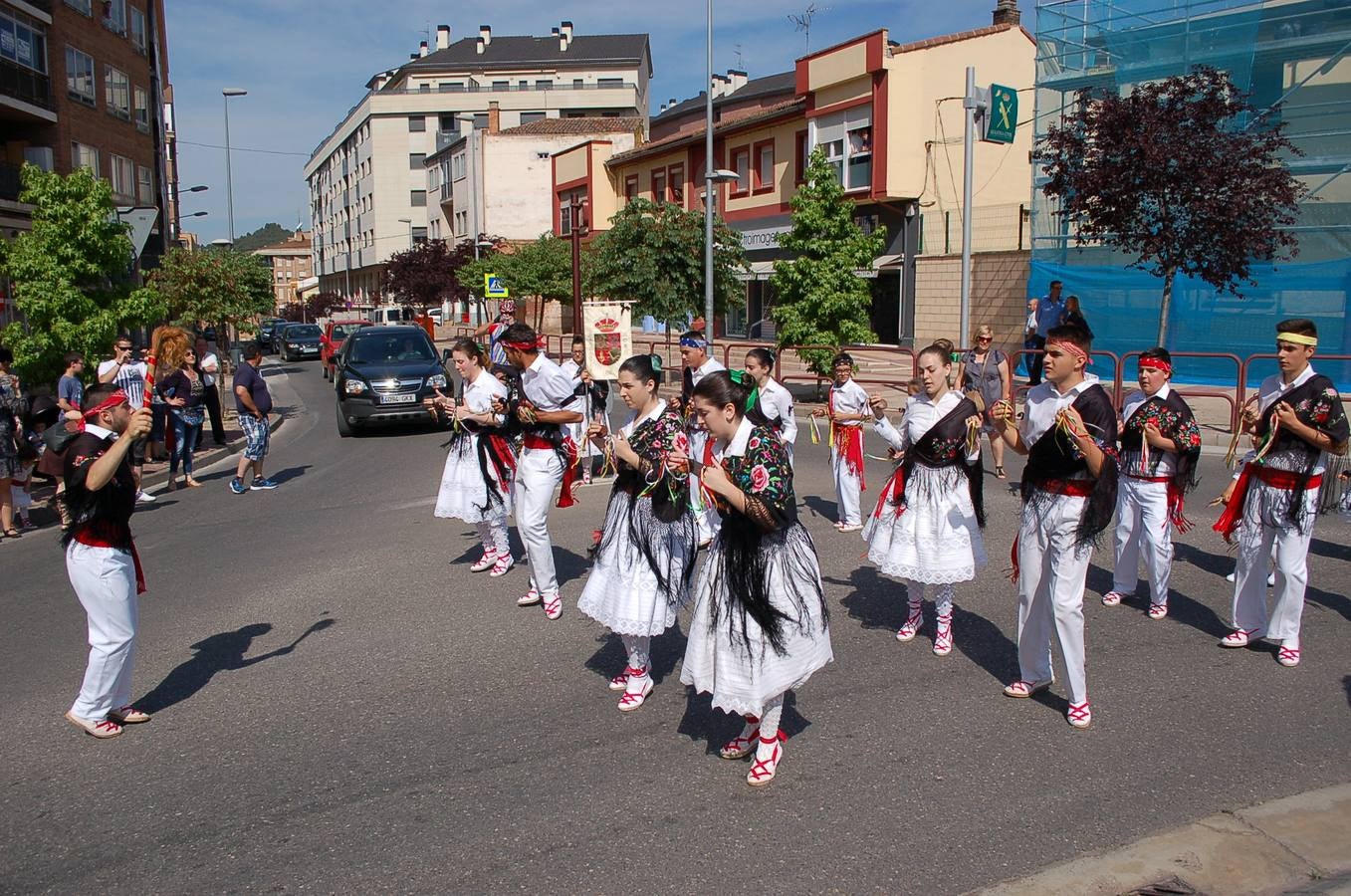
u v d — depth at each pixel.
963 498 5.91
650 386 5.19
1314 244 19.34
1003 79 27.89
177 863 3.90
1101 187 16.23
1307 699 5.29
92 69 31.16
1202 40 20.80
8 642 6.77
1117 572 7.00
